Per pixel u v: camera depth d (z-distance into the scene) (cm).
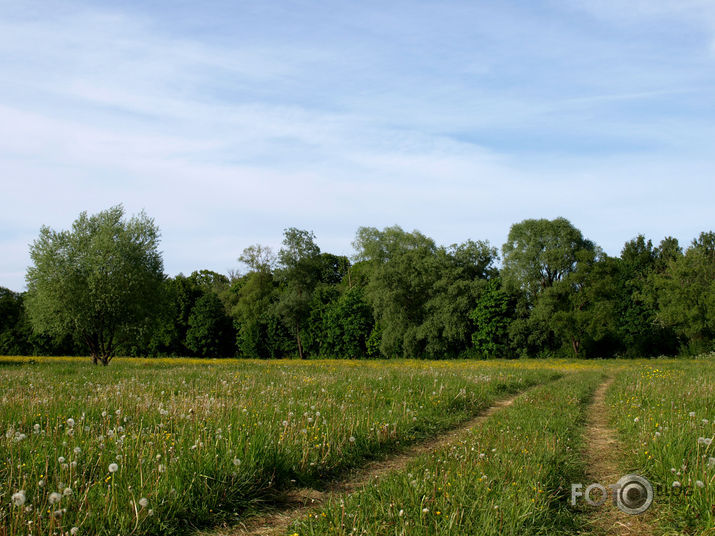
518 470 654
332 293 7594
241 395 1254
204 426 807
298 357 7325
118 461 625
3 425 792
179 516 535
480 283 6228
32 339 6906
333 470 740
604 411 1334
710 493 535
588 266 5722
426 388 1511
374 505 555
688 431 782
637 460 742
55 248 3669
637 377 2152
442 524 489
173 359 5969
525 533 484
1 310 7288
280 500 619
